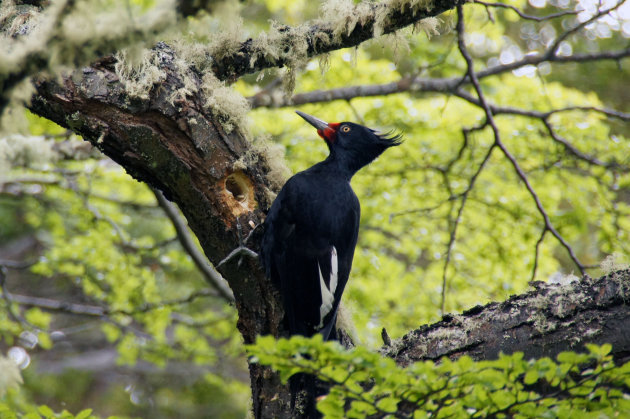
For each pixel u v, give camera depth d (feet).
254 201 23.17
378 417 18.02
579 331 19.12
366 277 41.57
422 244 42.14
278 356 15.94
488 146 41.47
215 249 22.93
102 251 42.27
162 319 42.11
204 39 30.17
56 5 15.31
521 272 39.83
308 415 21.22
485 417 17.20
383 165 41.68
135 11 17.90
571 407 17.19
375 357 15.52
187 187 21.75
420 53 43.16
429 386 16.28
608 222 39.27
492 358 19.76
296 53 23.79
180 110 21.11
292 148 41.70
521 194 41.01
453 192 41.45
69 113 20.59
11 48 18.89
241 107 22.39
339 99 42.91
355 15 23.27
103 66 20.79
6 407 20.90
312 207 24.54
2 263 43.01
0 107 15.97
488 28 42.24
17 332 42.50
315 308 23.79
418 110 42.91
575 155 39.04
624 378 16.62
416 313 40.14
